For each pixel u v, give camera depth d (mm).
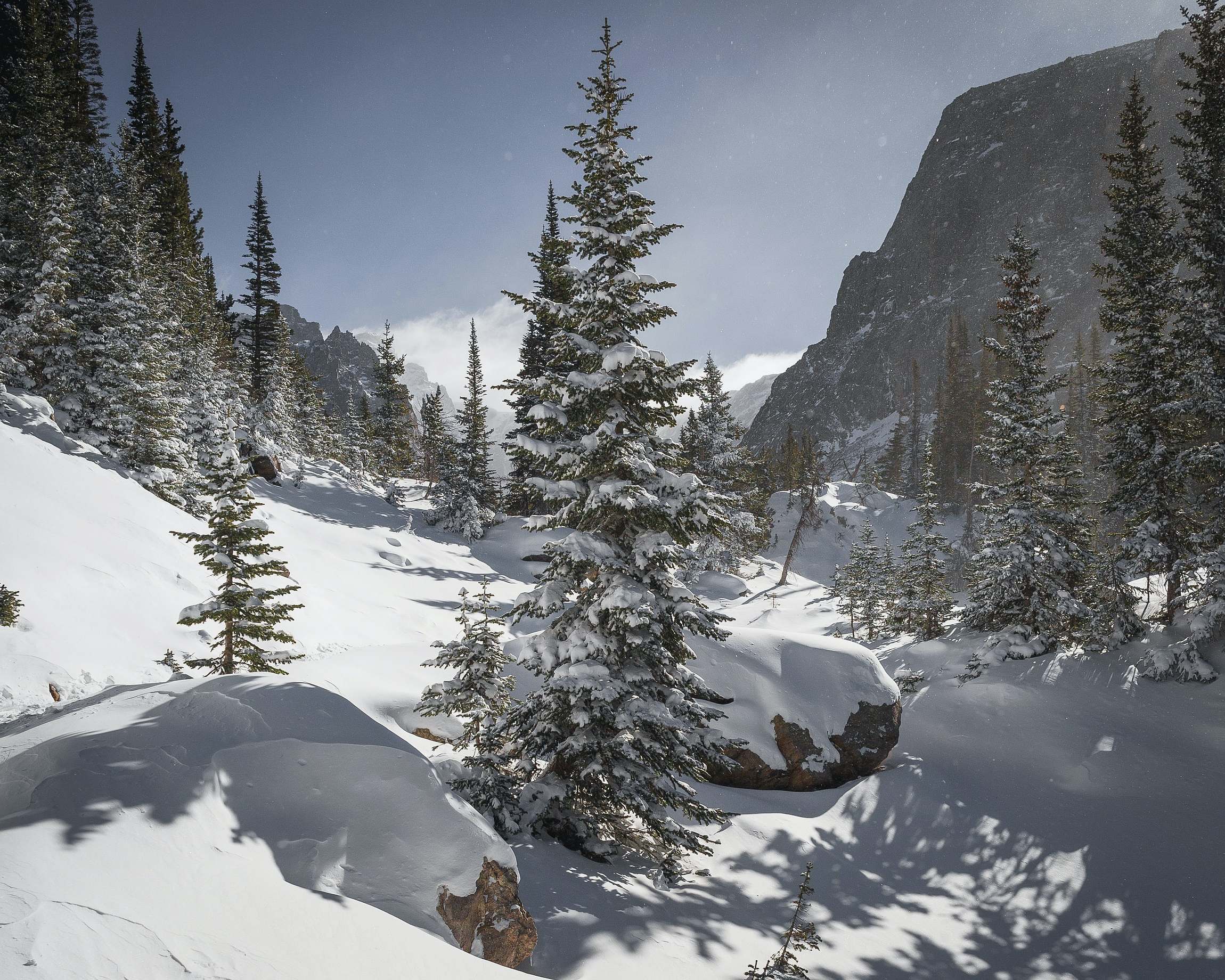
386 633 25281
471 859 6453
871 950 9875
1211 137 23078
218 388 42406
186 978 3666
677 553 10578
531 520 11070
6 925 3404
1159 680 21234
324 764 6871
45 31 53281
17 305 32000
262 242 58906
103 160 39406
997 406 26094
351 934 4895
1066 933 11602
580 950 7414
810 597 51844
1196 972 10898
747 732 16125
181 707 7484
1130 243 24125
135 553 20297
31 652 13734
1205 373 22406
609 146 11453
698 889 10211
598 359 11172
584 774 10102
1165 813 15805
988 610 25797
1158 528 22969
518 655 17250
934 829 14875
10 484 19516
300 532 37062
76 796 5121
